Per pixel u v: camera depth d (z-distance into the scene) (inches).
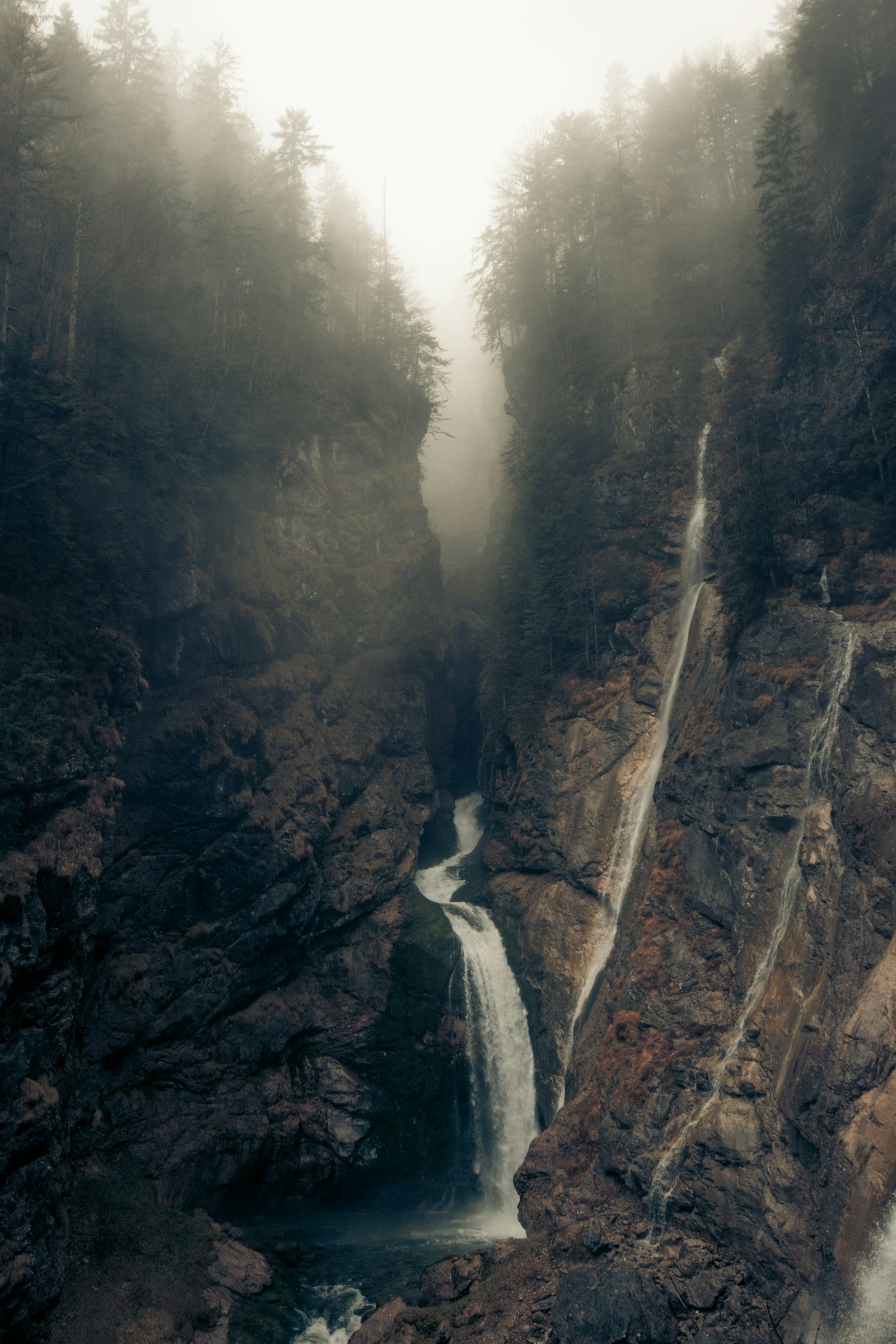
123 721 1462.8
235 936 1683.1
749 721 1582.2
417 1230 1545.3
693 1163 1175.6
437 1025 1819.6
